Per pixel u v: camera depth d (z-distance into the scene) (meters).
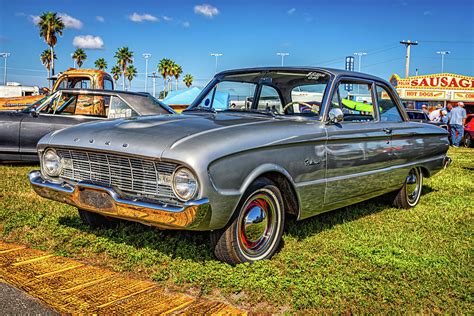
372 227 4.63
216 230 3.30
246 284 3.06
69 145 3.48
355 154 4.31
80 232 4.12
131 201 3.11
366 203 5.73
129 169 3.21
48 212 4.70
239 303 2.87
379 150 4.66
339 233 4.36
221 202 3.04
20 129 7.83
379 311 2.80
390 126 4.92
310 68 4.42
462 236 4.40
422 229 4.64
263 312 2.76
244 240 3.39
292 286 3.06
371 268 3.48
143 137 3.22
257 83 4.55
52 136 3.71
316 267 3.42
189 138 3.12
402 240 4.21
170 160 2.96
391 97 5.21
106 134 3.39
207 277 3.16
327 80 4.25
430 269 3.48
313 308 2.81
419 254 3.84
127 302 2.82
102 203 3.29
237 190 3.15
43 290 2.95
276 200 3.56
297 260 3.57
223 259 3.38
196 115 4.16
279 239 3.66
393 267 3.49
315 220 4.75
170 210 2.95
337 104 4.25
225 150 3.06
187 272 3.24
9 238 3.93
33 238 3.89
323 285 3.10
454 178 8.12
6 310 2.67
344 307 2.83
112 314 2.66
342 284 3.12
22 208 4.82
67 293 2.91
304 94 4.25
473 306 2.91
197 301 2.86
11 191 5.68
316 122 3.98
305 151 3.75
